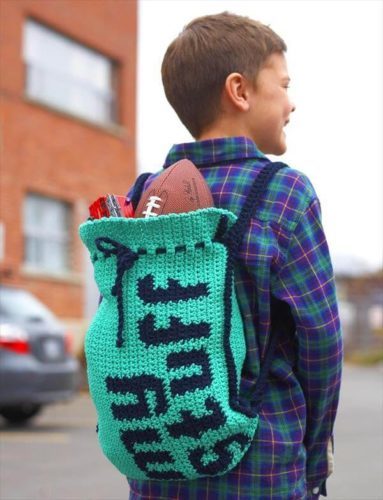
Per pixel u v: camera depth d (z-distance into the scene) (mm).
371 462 6852
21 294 9414
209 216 1949
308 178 2094
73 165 17438
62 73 17469
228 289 1933
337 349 2004
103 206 2143
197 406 1875
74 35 17625
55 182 17016
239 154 2125
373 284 31000
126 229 1968
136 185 2248
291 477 1967
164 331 1912
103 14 18375
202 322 1913
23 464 6809
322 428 2064
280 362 2020
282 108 2203
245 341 1985
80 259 17406
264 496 1936
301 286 1989
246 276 1999
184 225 1942
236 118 2180
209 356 1908
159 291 1932
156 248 1956
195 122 2229
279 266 1988
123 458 1961
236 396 1911
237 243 1979
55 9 17141
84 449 7621
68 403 12133
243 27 2182
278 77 2201
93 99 18266
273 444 1949
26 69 16594
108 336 1957
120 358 1934
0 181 15828
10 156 16047
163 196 2062
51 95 17188
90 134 17891
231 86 2148
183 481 1985
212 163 2141
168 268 1949
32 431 8930
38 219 16812
